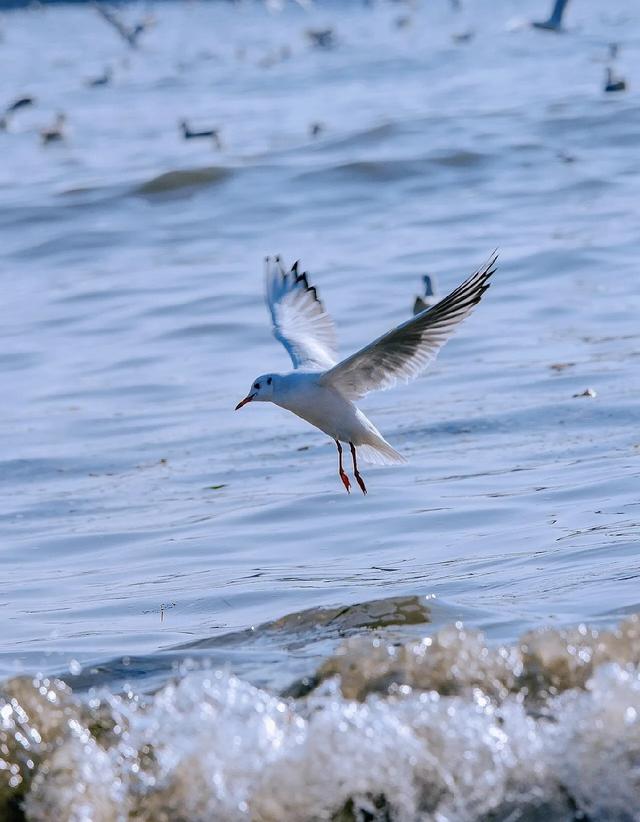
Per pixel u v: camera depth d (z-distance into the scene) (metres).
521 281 25.39
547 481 13.96
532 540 11.80
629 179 35.44
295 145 44.88
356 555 12.20
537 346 20.70
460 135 42.94
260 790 6.85
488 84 60.91
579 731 6.84
